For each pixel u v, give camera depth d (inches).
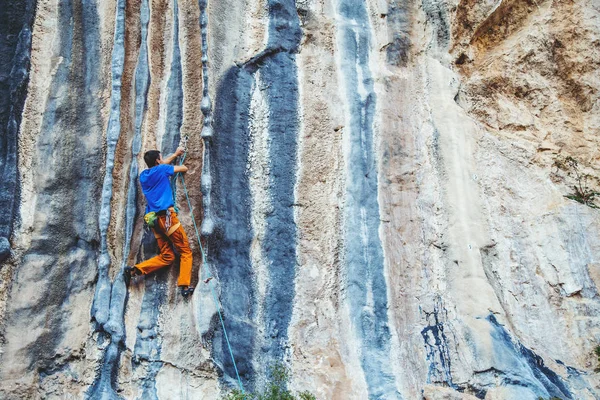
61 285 241.9
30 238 242.2
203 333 241.0
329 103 299.3
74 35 274.1
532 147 313.1
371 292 262.7
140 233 255.4
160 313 246.4
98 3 281.6
